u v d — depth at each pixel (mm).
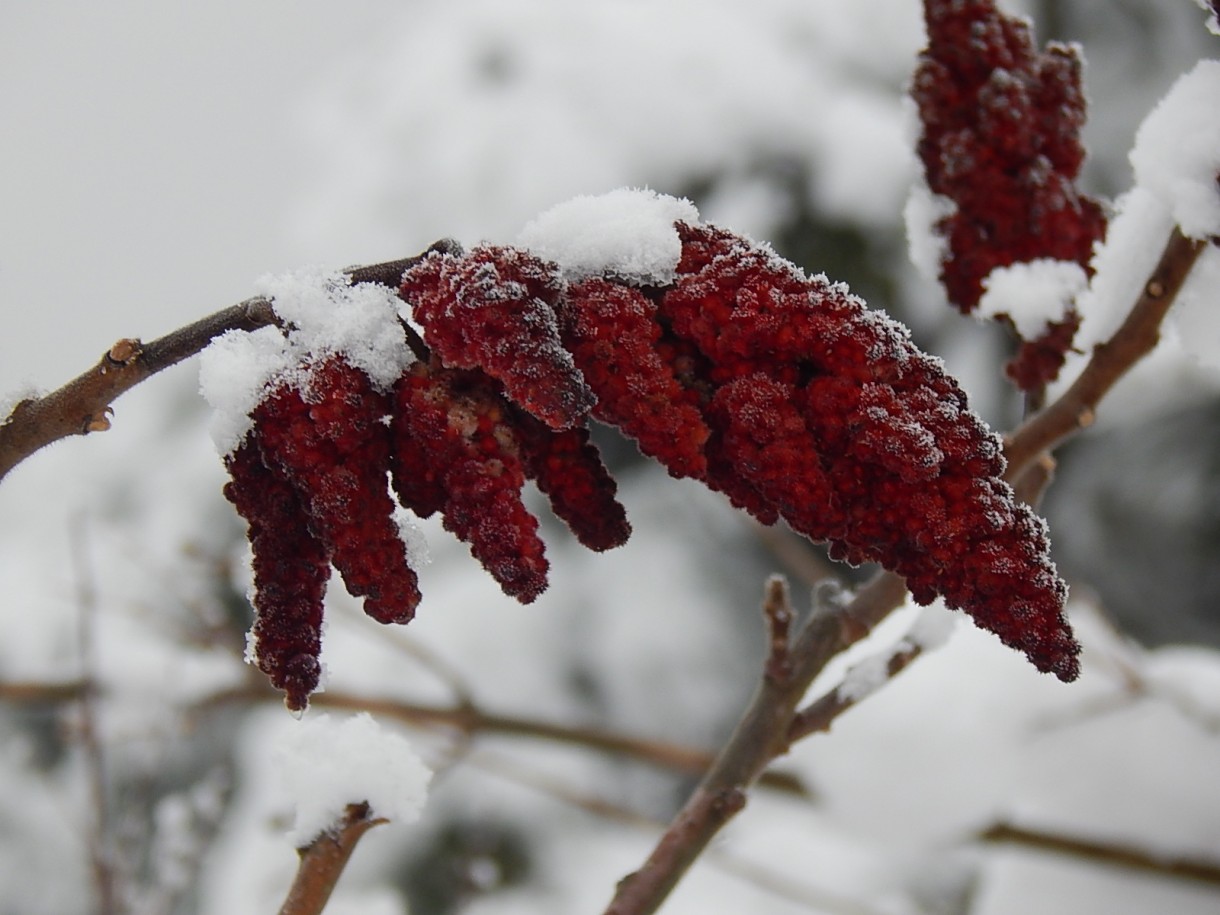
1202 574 2127
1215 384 1704
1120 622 2188
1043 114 960
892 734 1136
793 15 2143
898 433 805
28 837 2080
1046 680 1181
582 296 815
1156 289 940
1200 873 1162
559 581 2182
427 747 1450
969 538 804
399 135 2275
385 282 831
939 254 985
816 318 812
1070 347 976
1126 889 1265
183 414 2465
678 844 921
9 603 2189
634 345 812
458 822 2031
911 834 1134
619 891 920
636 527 2221
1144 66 2145
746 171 2074
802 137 2068
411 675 2049
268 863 1744
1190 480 2107
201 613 1612
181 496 2363
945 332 2057
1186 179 924
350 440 814
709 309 815
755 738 935
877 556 817
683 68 2111
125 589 2199
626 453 2254
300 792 863
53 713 2107
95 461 2453
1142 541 2150
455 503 817
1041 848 1184
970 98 961
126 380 846
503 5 2256
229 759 2057
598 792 2084
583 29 2189
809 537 821
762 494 825
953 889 1795
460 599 2143
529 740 1453
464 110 2215
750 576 2217
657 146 2092
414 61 2350
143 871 1787
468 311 801
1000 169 959
